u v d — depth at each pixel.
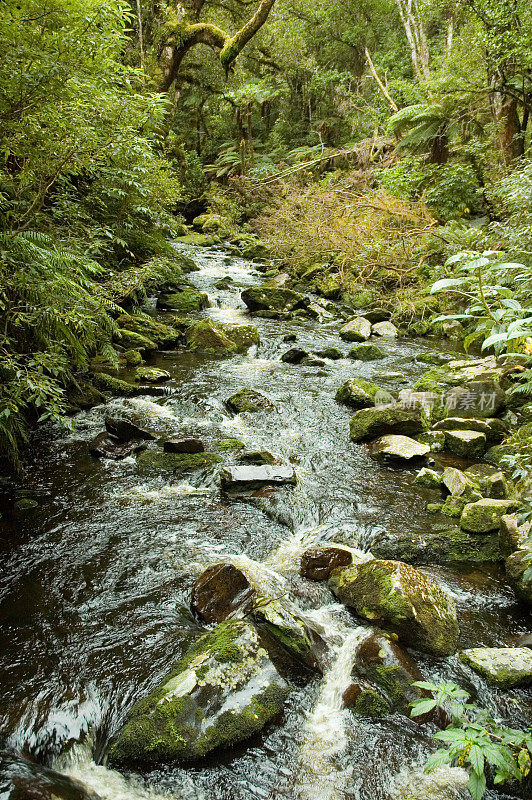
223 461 4.06
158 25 15.75
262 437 4.56
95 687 2.19
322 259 11.11
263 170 18.11
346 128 21.33
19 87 3.19
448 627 2.49
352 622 2.60
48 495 3.56
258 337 7.29
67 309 3.75
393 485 3.87
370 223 10.01
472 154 10.58
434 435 4.53
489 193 8.90
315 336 7.72
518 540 2.92
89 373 5.55
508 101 9.90
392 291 9.48
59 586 2.74
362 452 4.38
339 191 11.12
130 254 7.69
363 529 3.32
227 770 1.92
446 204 9.95
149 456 4.06
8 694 2.14
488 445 4.48
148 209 7.43
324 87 21.72
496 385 4.87
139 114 5.99
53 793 1.71
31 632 2.45
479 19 9.70
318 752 1.99
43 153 3.93
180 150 19.08
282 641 2.40
